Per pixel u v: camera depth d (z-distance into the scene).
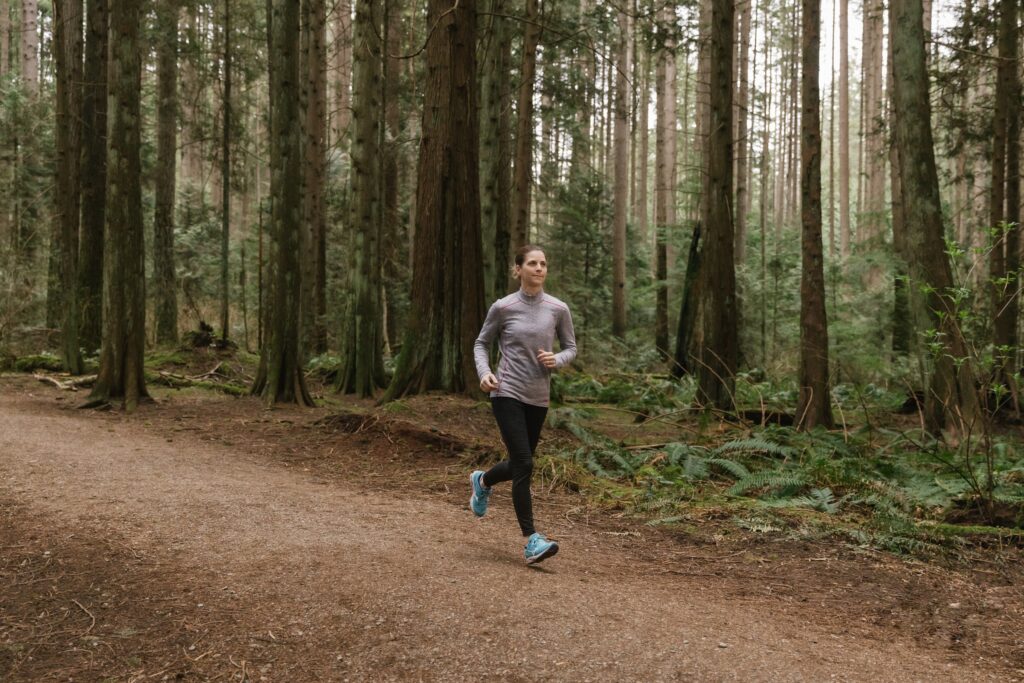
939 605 4.11
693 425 10.55
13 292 14.10
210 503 5.11
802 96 9.89
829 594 4.25
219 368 13.58
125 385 9.84
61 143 12.65
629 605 3.78
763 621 3.73
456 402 10.12
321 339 17.84
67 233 12.60
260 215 19.00
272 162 10.49
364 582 3.84
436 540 4.72
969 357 6.72
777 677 3.03
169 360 13.88
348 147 22.34
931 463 7.23
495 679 2.92
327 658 3.07
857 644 3.50
